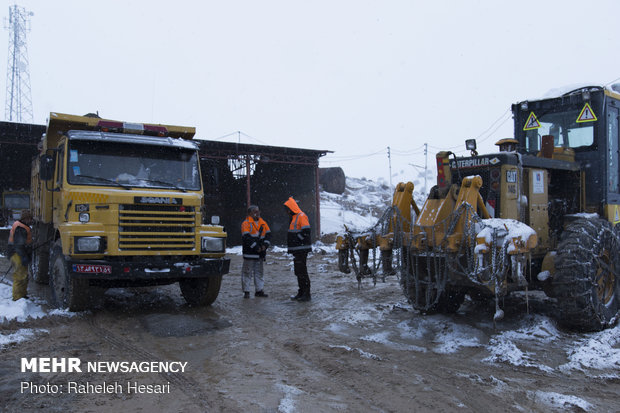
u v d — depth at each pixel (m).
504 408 3.83
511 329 6.16
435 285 6.07
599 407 3.86
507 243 5.36
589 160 7.29
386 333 6.08
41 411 3.76
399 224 6.36
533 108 7.96
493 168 6.20
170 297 8.77
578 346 5.44
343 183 40.84
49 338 5.86
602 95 7.14
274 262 15.02
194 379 4.48
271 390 4.19
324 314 7.30
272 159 24.11
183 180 7.89
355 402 3.94
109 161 7.51
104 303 7.98
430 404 3.90
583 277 5.84
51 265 7.80
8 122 19.78
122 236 6.80
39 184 9.61
